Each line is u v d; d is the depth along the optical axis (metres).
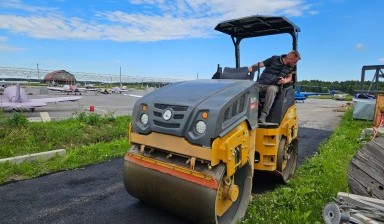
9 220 3.37
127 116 10.26
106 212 3.63
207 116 2.86
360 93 14.48
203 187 2.86
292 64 4.60
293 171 5.07
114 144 6.91
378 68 14.09
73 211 3.64
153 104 3.27
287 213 3.51
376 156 3.54
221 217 3.24
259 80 4.65
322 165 5.50
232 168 3.01
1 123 6.79
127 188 3.55
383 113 10.15
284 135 4.57
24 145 6.09
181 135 2.95
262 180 4.88
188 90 3.37
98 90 36.50
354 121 12.97
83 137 7.30
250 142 3.51
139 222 3.40
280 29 5.03
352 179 3.61
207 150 2.83
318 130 11.02
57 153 5.86
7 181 4.55
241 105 3.29
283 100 4.43
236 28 5.11
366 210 3.03
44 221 3.38
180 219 3.48
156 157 3.28
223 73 4.48
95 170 5.24
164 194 3.15
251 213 3.55
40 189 4.30
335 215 2.79
